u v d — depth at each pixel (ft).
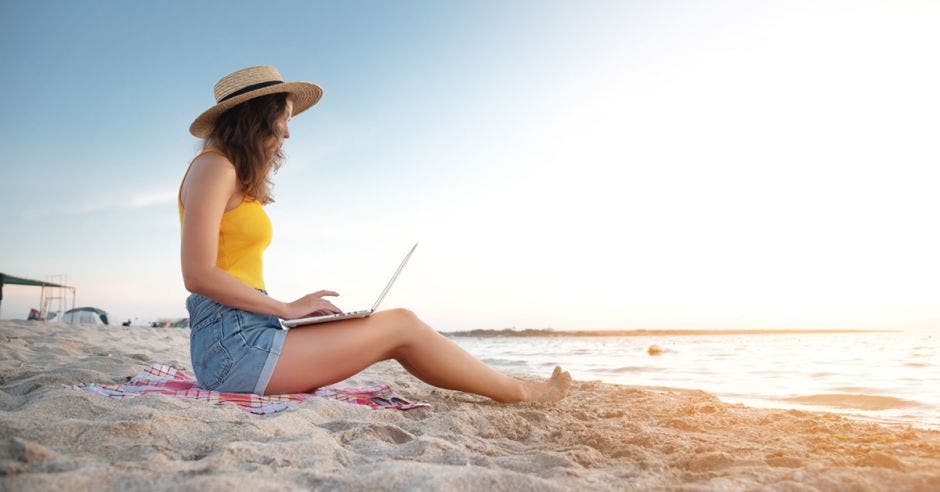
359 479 4.67
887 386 18.28
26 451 4.67
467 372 8.97
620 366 30.99
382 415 8.14
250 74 8.44
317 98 9.91
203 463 4.87
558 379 10.29
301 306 8.18
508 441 7.04
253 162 8.14
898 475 5.41
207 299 8.35
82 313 88.02
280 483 4.50
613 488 4.91
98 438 5.60
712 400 12.51
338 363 8.17
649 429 8.38
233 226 8.14
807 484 5.16
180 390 8.21
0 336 20.06
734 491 4.89
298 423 6.82
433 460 5.77
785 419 9.46
